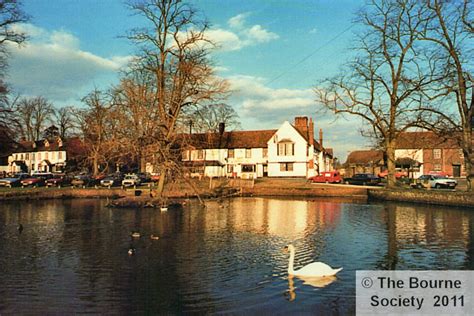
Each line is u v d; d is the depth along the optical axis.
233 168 77.31
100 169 75.00
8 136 45.84
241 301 11.50
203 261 15.82
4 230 23.08
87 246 18.64
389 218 28.30
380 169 81.44
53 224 25.34
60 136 96.25
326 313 10.72
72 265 15.26
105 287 12.70
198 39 33.47
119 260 16.00
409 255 16.75
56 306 11.11
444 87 34.50
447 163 71.88
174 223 25.84
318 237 20.84
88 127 64.56
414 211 32.62
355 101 42.03
